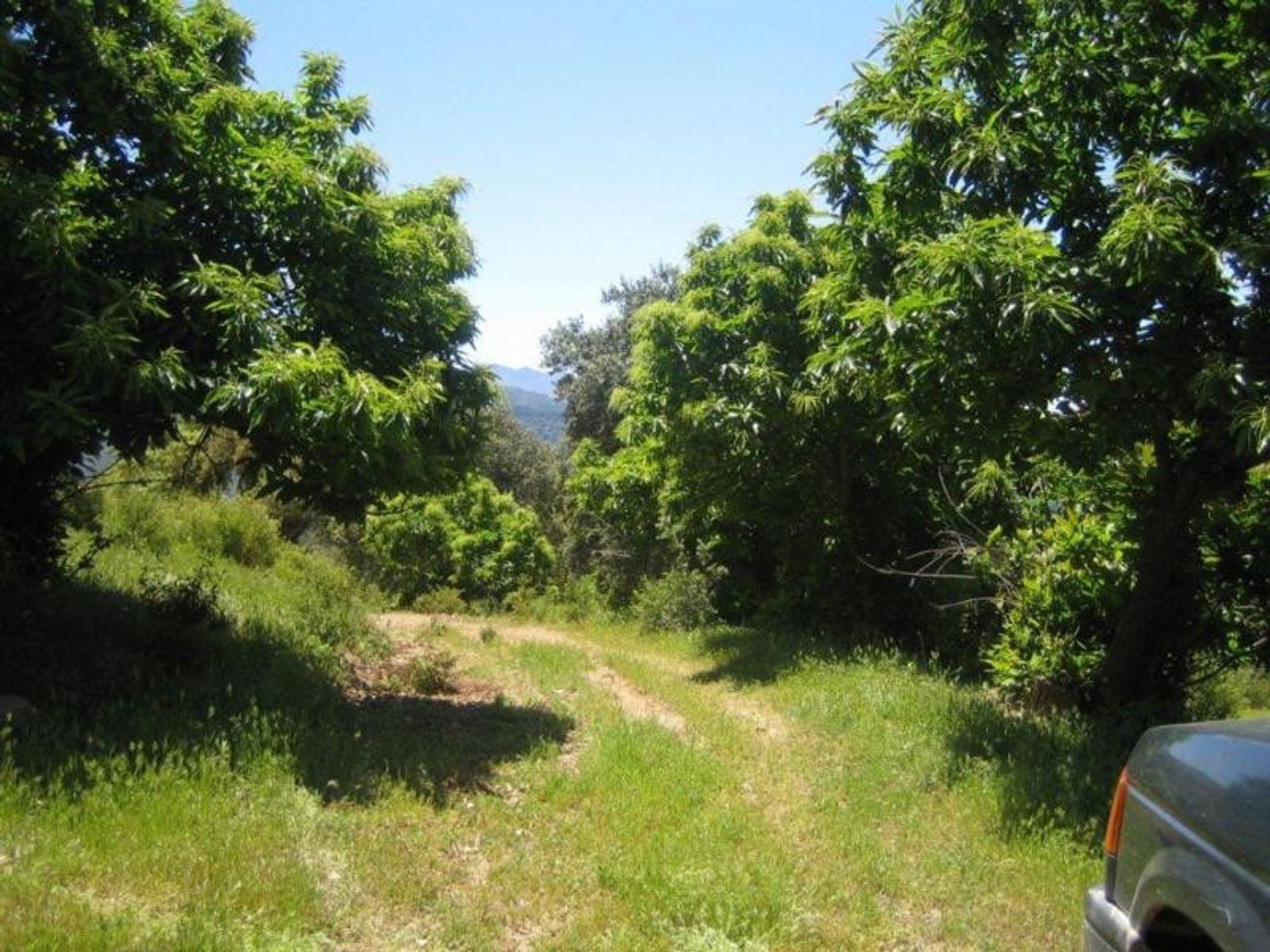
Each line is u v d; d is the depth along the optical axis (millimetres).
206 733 6168
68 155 7262
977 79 7516
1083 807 6086
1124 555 8711
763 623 14047
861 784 6918
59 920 3736
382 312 8297
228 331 6695
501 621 18250
